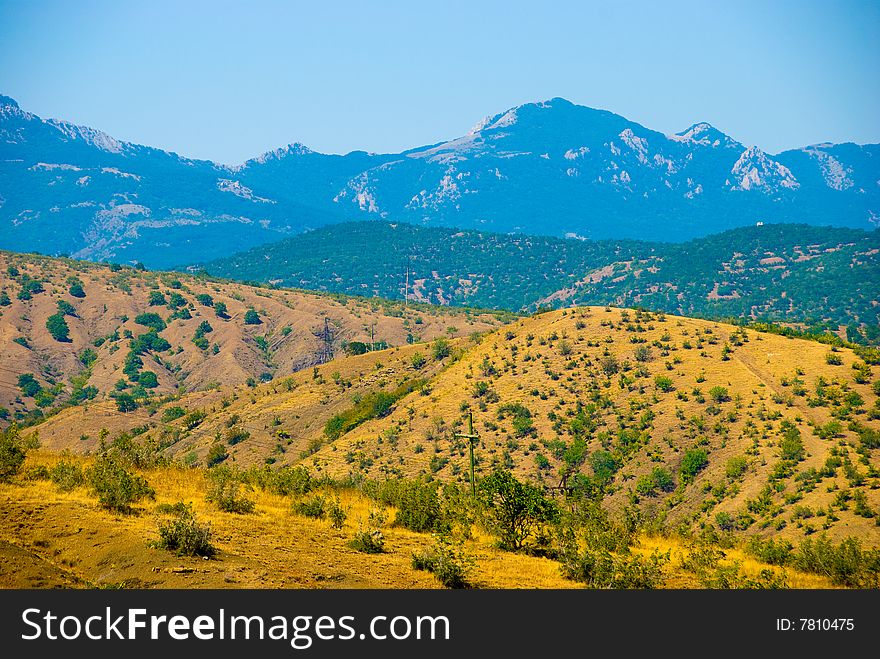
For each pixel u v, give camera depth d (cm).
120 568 2056
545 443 9731
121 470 2819
